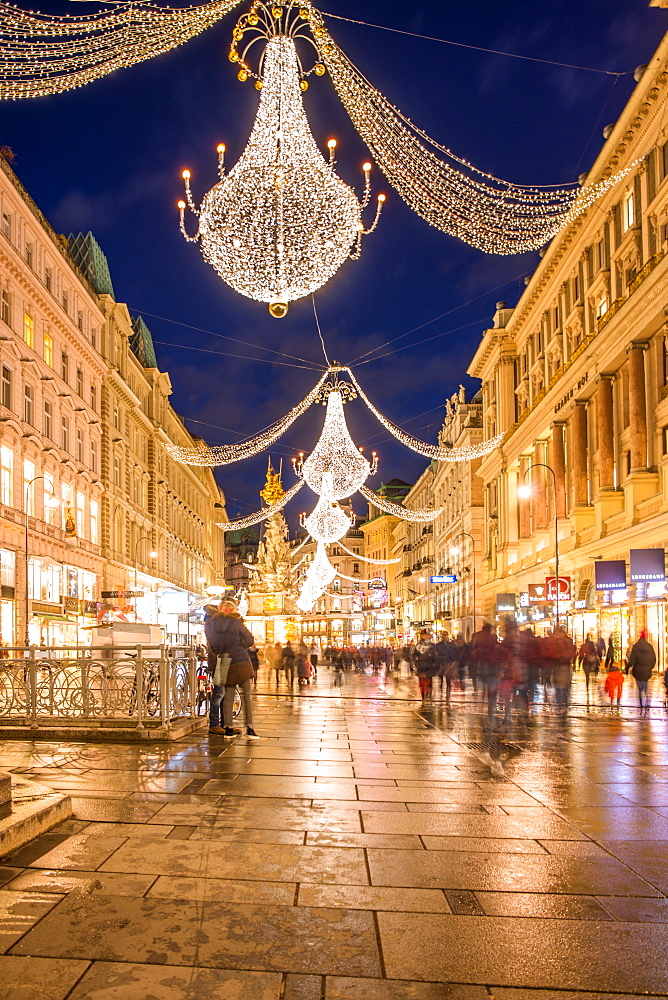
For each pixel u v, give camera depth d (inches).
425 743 430.6
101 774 314.8
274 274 412.2
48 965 139.6
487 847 217.5
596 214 1366.9
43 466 1378.0
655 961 145.6
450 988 134.6
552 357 1755.7
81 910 164.6
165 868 192.7
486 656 555.8
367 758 369.7
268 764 343.9
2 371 1198.9
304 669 1091.9
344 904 171.6
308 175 379.2
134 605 1859.0
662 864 203.3
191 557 3080.7
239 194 387.9
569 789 300.4
